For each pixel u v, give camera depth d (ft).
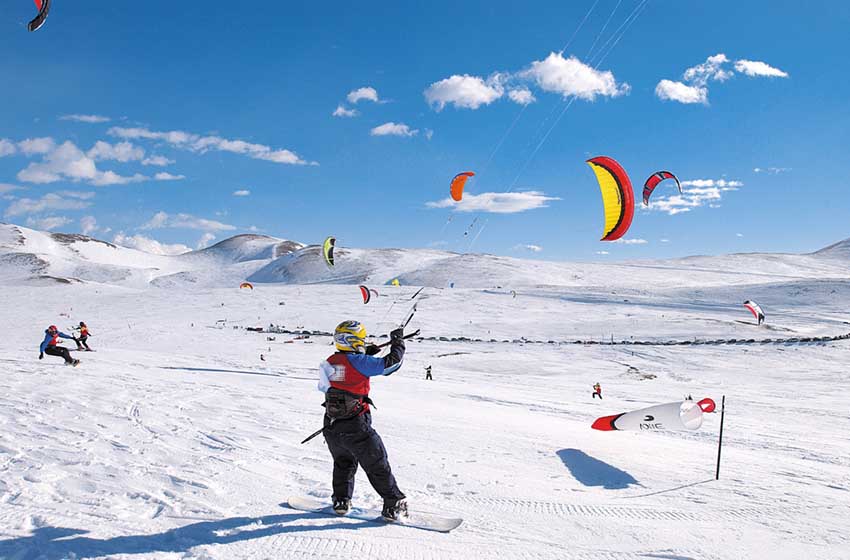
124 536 11.98
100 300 244.22
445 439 26.78
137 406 29.60
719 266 561.02
